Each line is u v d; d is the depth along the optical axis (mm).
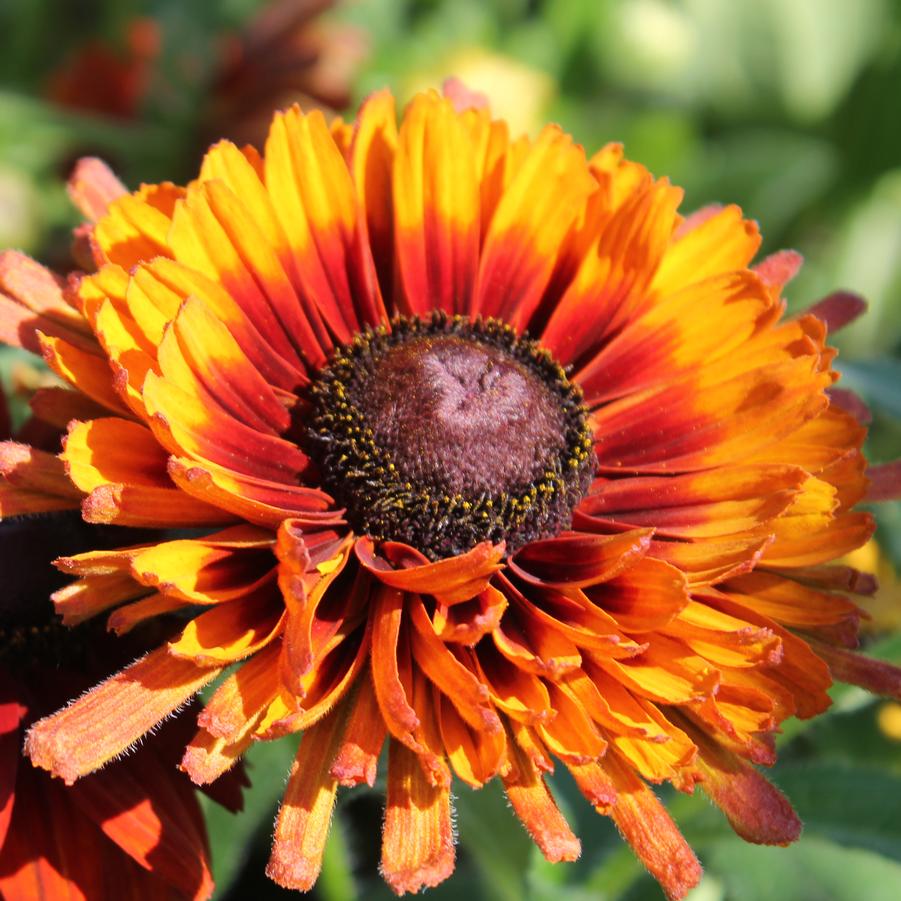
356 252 168
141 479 148
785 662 153
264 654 145
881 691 155
